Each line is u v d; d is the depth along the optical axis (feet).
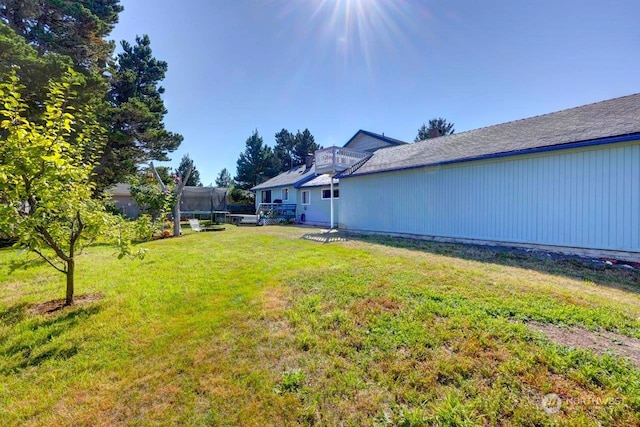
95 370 7.68
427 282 13.89
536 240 22.47
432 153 32.50
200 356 8.20
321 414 6.03
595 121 22.11
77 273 17.21
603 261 18.69
